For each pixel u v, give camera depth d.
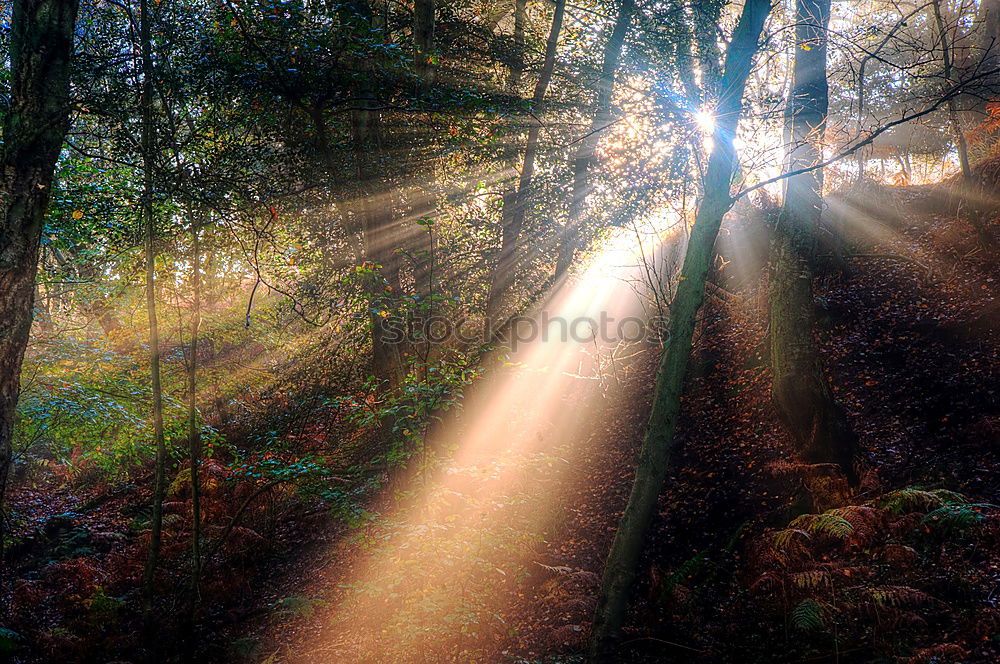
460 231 12.29
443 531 7.36
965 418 7.79
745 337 11.66
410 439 7.50
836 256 12.53
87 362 10.05
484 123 8.95
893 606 5.33
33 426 9.08
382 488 9.49
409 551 6.93
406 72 7.52
